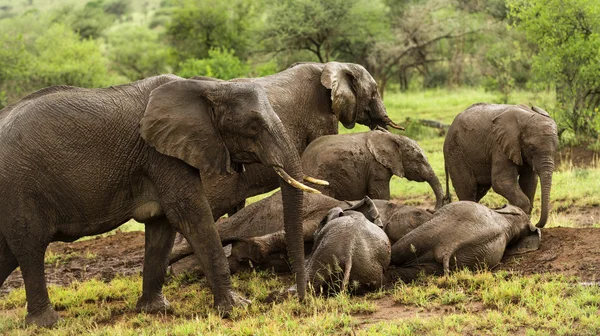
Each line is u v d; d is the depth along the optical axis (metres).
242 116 10.64
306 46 56.19
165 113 10.72
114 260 15.95
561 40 27.52
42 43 54.66
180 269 13.38
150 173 11.00
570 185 19.86
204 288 12.65
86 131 10.77
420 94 54.59
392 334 9.08
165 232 11.77
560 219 16.45
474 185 15.21
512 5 28.64
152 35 72.00
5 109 11.05
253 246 12.67
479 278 10.89
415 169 15.40
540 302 9.72
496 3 52.09
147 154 10.95
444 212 11.80
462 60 59.41
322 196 13.12
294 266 10.73
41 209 10.70
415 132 33.19
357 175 14.90
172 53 62.00
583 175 21.05
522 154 14.35
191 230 10.98
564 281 10.66
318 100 16.06
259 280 12.46
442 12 59.22
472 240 11.45
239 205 15.72
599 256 11.52
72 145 10.72
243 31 61.59
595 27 26.97
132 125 10.94
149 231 11.79
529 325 9.10
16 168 10.55
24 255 10.73
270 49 56.75
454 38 60.31
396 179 23.33
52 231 10.85
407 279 11.54
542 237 12.83
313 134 15.95
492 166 14.65
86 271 15.07
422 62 60.66
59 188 10.71
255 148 10.68
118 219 11.15
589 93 27.30
